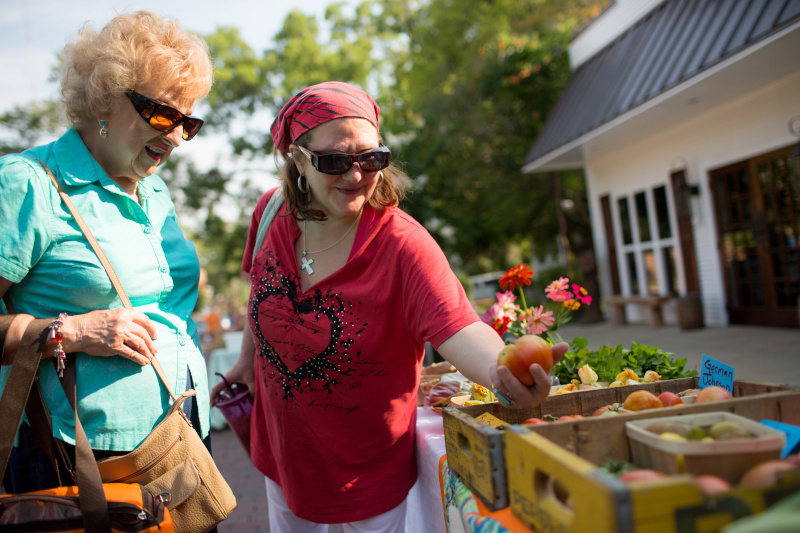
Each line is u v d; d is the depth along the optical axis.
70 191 1.67
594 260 13.26
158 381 1.73
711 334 8.16
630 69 9.06
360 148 1.68
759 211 8.08
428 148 16.17
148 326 1.64
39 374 1.62
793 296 7.70
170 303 1.92
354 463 1.84
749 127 7.96
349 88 1.77
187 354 1.88
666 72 7.67
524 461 1.11
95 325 1.57
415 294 1.68
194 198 22.33
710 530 0.81
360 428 1.84
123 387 1.66
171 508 1.62
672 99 7.67
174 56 1.66
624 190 11.20
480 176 15.80
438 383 2.42
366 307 1.78
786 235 7.70
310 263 1.91
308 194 1.88
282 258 1.96
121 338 1.57
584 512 0.88
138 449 1.62
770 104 7.53
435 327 1.60
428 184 16.14
